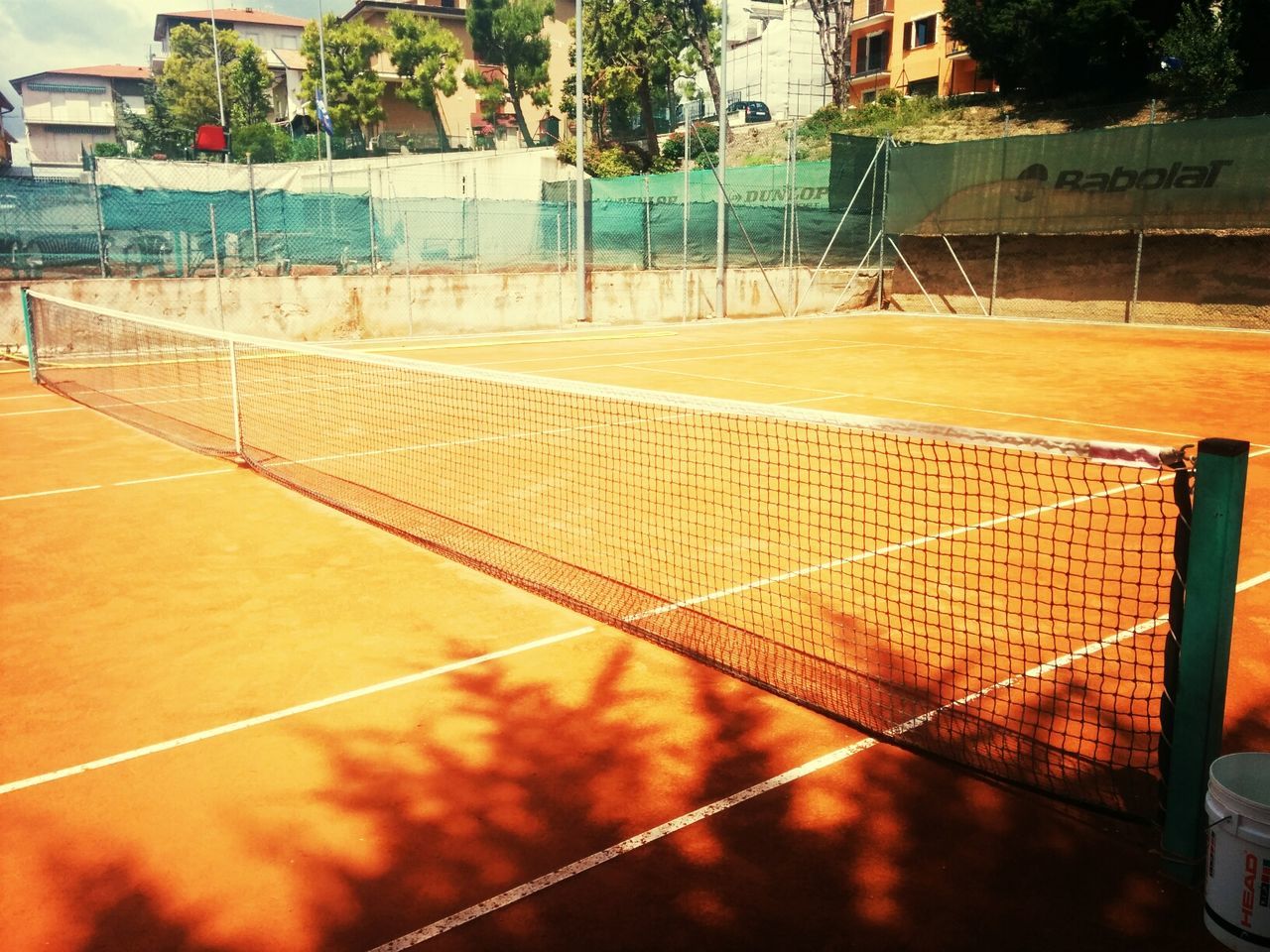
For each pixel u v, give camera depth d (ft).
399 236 74.28
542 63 192.54
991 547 22.35
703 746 13.71
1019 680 15.44
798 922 10.21
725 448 33.24
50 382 50.21
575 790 12.63
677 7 148.36
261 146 148.66
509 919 10.25
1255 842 9.32
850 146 93.71
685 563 21.22
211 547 23.04
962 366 56.08
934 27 153.07
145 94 245.65
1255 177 72.59
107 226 62.69
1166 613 18.24
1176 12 108.88
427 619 18.45
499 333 75.72
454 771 13.12
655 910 10.38
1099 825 11.84
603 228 83.05
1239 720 14.25
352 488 28.37
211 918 10.27
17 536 24.03
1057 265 88.02
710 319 87.51
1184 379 50.67
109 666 16.43
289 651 17.03
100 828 11.86
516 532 23.80
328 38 175.01
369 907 10.44
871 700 14.84
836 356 61.26
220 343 64.85
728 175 103.45
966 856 11.30
